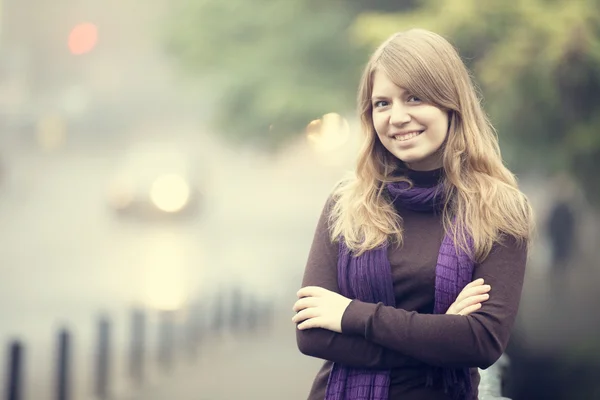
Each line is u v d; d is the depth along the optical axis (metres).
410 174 3.89
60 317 20.36
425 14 17.67
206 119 25.88
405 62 3.77
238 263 29.89
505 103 15.76
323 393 3.87
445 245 3.74
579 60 15.37
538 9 15.55
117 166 74.38
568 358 17.88
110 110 85.94
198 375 15.69
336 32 23.14
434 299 3.73
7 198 53.94
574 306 26.06
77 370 15.54
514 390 16.39
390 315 3.64
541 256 31.34
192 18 25.56
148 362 16.70
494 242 3.75
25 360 15.80
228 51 25.19
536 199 35.94
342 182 4.02
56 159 79.31
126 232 38.00
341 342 3.71
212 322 19.91
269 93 23.28
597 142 16.06
